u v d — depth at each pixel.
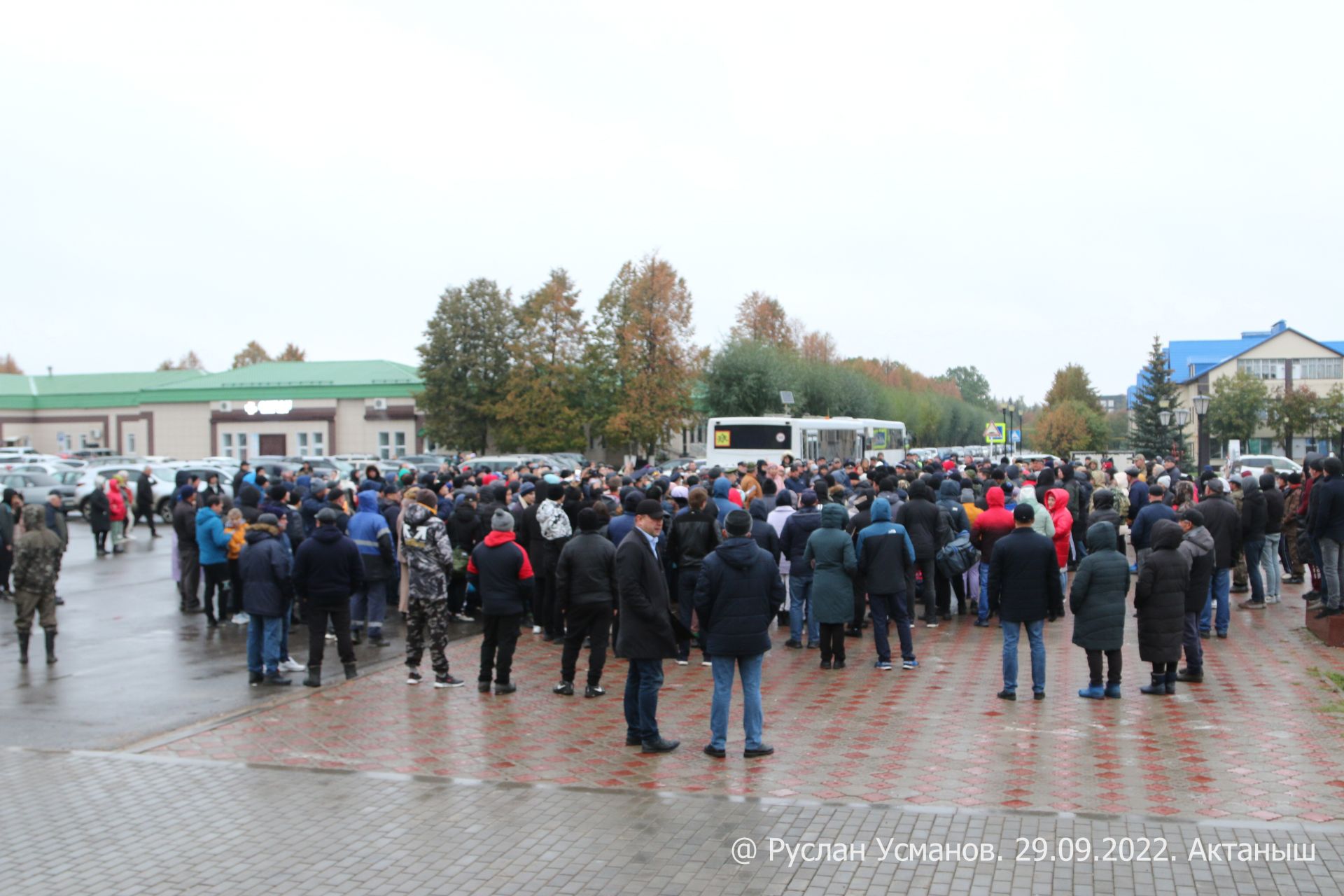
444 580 10.98
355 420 58.53
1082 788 7.24
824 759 8.10
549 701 10.24
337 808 7.02
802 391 63.50
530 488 14.45
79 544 27.25
